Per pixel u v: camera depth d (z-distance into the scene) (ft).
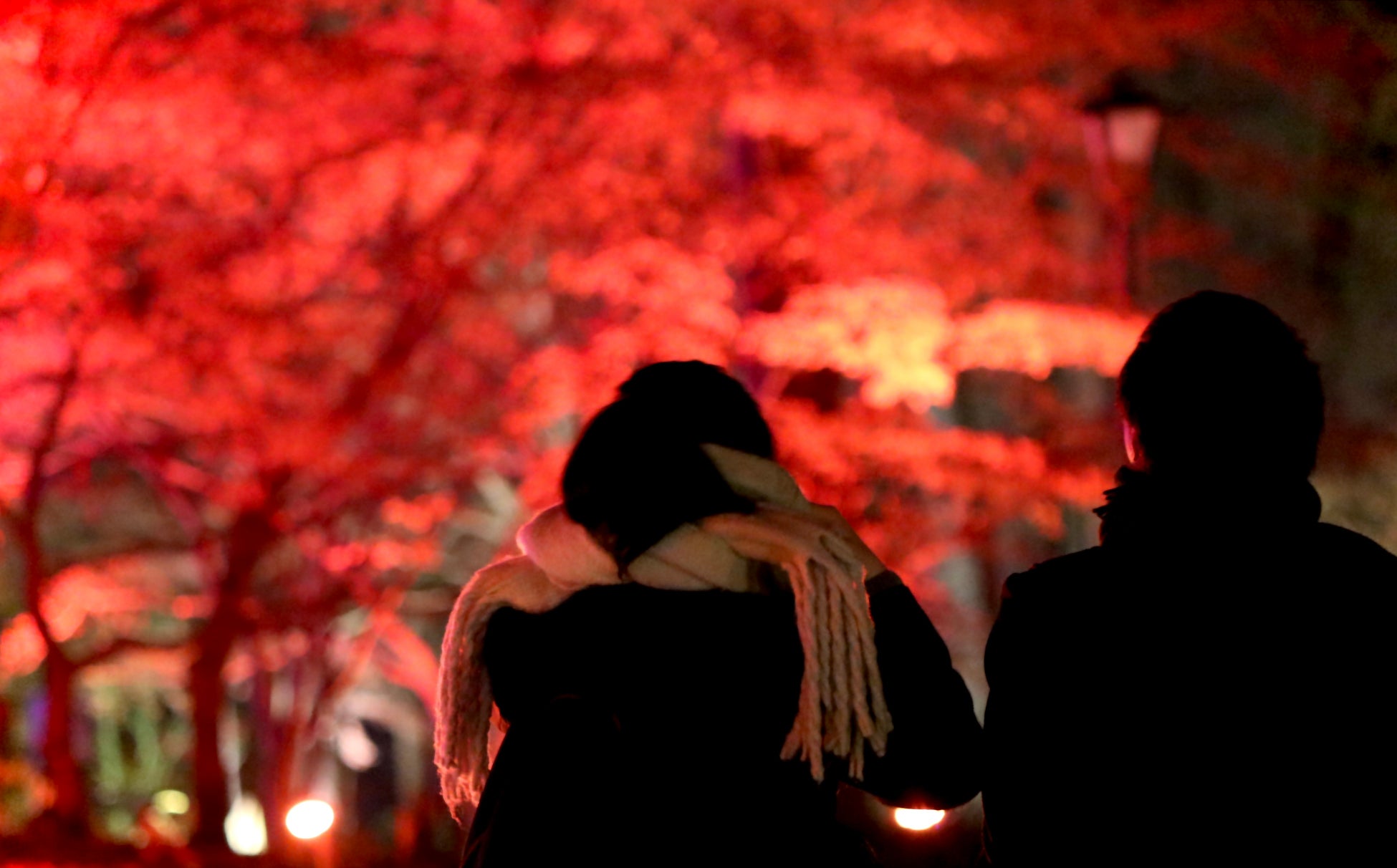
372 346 47.98
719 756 9.29
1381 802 8.82
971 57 45.24
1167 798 8.93
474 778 10.37
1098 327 37.47
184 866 44.65
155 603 63.31
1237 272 60.95
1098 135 36.78
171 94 35.65
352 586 54.85
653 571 9.58
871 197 46.62
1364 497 60.54
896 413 44.04
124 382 43.42
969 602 63.46
